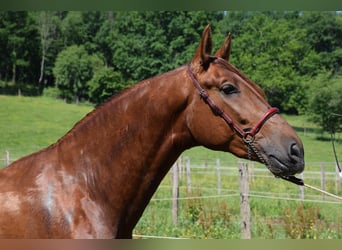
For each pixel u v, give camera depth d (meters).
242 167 8.29
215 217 9.67
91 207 2.71
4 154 30.95
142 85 2.93
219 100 2.85
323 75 42.12
